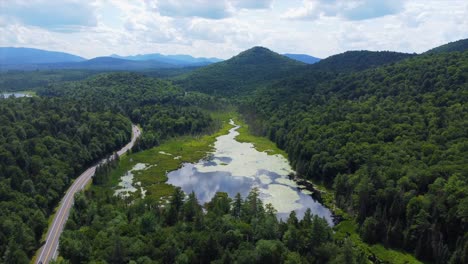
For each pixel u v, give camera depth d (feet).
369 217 358.84
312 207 439.63
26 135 510.17
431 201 335.47
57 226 364.38
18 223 318.04
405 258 318.86
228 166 605.31
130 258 275.80
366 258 309.22
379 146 487.61
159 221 347.77
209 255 284.00
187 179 539.29
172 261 278.87
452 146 417.90
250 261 275.18
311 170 531.91
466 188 323.16
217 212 360.07
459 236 301.22
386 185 384.47
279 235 315.78
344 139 546.67
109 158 598.75
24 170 426.51
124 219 343.46
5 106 584.40
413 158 425.28
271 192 487.20
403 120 542.57
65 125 599.16
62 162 488.02
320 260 286.46
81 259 278.87
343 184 446.60
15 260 278.67
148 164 608.60
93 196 428.97
